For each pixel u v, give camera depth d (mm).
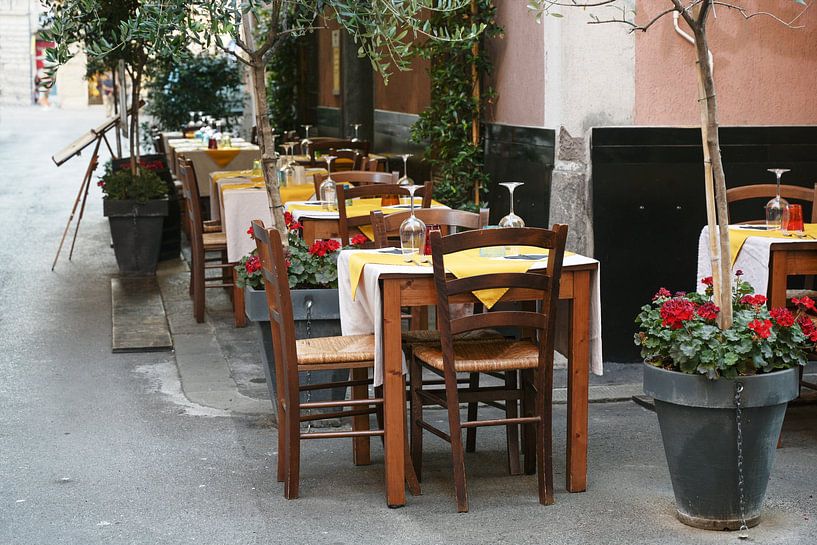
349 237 7484
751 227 6516
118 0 10508
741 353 4211
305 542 4379
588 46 7160
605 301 7312
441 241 4551
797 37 7469
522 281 4637
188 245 13242
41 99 50750
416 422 5090
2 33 50156
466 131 8789
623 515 4613
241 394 6750
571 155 7258
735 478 4336
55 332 8570
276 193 6055
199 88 18953
